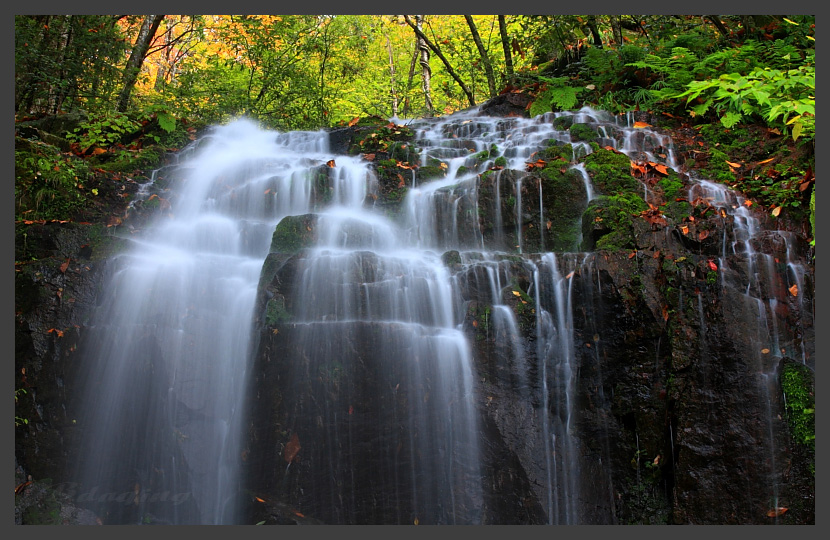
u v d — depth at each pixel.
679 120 8.77
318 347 4.93
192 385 5.20
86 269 5.44
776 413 4.92
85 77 10.13
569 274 5.34
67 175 6.89
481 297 5.31
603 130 8.14
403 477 4.88
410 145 8.20
